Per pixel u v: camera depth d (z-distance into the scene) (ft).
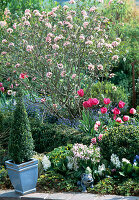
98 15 21.07
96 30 20.97
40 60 20.94
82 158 14.32
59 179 14.10
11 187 14.33
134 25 38.83
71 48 20.67
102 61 21.71
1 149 18.94
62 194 12.87
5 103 26.32
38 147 19.01
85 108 19.60
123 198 11.83
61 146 16.72
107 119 19.52
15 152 13.02
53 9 20.56
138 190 12.26
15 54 21.09
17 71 21.34
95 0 20.90
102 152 15.10
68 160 14.52
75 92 21.76
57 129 18.63
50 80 21.88
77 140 17.13
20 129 13.12
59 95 22.29
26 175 12.95
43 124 19.67
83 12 20.42
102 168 14.05
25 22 20.07
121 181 13.47
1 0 31.73
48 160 15.06
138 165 13.82
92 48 21.24
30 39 21.20
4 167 16.31
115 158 14.26
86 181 13.17
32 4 32.55
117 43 20.20
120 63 34.94
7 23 26.05
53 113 22.91
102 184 13.29
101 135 15.60
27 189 13.19
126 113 23.85
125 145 14.66
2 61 22.12
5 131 20.67
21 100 13.57
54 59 20.93
